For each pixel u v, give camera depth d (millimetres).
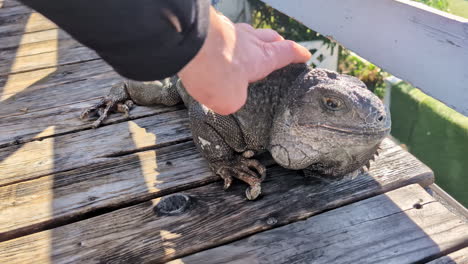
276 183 382
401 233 325
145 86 492
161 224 341
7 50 674
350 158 349
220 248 319
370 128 315
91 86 563
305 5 486
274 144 368
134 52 138
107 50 138
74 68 614
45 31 747
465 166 672
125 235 331
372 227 332
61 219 352
